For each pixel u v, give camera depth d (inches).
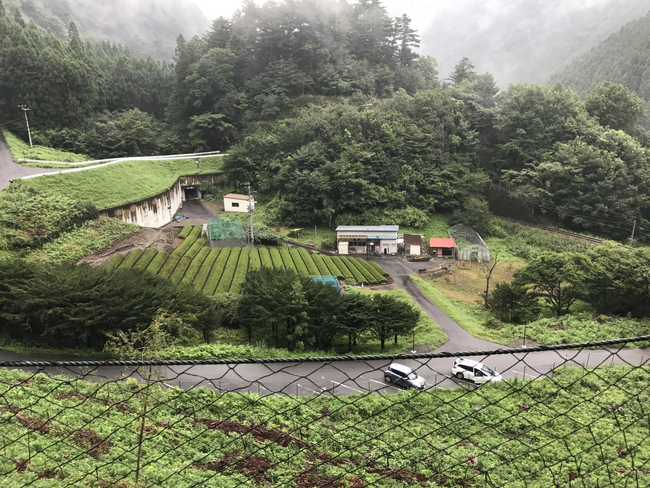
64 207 1947.6
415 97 3223.4
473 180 2891.2
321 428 668.1
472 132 3171.8
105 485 434.0
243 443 515.8
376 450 592.1
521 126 3105.3
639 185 2659.9
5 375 708.0
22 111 3011.8
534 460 621.9
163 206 2603.3
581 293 1632.6
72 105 3184.1
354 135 2992.1
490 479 554.9
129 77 3927.2
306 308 1341.0
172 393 710.5
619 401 847.1
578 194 2706.7
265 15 3644.2
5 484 394.0
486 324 1608.0
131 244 2020.2
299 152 2844.5
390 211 2778.1
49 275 1234.0
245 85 3646.7
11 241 1679.4
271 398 796.6
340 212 2822.3
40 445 500.4
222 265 1985.7
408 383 1037.2
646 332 1418.6
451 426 748.0
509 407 848.9
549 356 1283.2
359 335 1455.5
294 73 3543.3
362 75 3831.2
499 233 2696.9
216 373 1033.5
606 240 2546.8
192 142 3348.9
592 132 2906.0
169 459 513.3
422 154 2997.0
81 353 1168.8
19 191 1943.9
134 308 1175.0
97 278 1239.5
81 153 3029.0
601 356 1261.1
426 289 1958.7
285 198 2795.3
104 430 565.0
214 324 1392.7
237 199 2864.2
